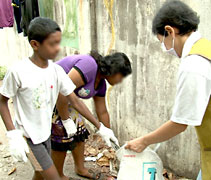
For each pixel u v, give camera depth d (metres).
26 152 1.86
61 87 2.10
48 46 1.82
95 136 3.65
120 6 2.88
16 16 6.26
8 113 1.92
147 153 2.07
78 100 2.19
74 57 2.32
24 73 1.86
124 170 2.06
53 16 5.07
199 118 1.36
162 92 2.60
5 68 7.95
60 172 2.62
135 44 2.79
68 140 2.43
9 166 3.11
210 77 1.33
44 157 2.04
